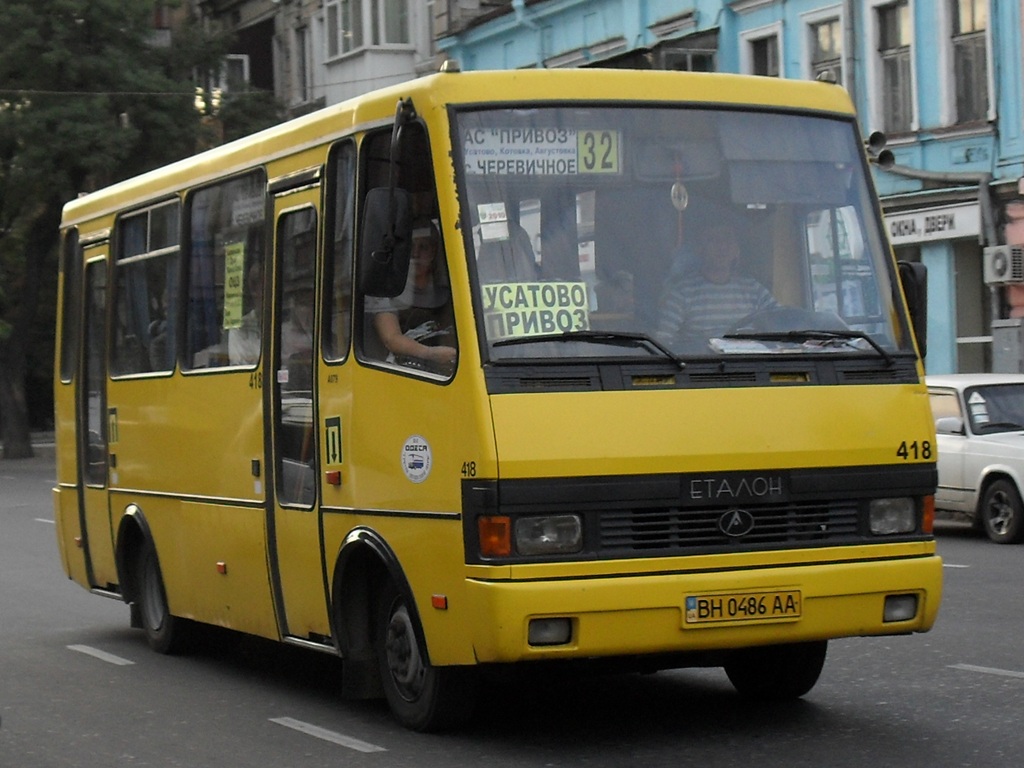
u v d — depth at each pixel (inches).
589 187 385.7
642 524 365.1
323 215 432.8
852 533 382.9
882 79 1378.0
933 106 1328.7
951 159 1315.2
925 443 392.2
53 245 2309.3
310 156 444.1
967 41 1301.7
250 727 427.8
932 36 1325.0
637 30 1637.6
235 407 485.1
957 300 1339.8
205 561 510.6
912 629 386.9
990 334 1314.0
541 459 359.6
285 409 454.0
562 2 1732.3
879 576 379.9
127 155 2089.1
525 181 381.7
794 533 376.8
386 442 397.4
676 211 390.0
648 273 383.2
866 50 1378.0
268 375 462.6
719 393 374.0
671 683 475.2
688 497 367.6
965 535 922.7
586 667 390.6
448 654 375.2
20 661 554.3
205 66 2252.7
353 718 434.6
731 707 432.5
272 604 463.2
